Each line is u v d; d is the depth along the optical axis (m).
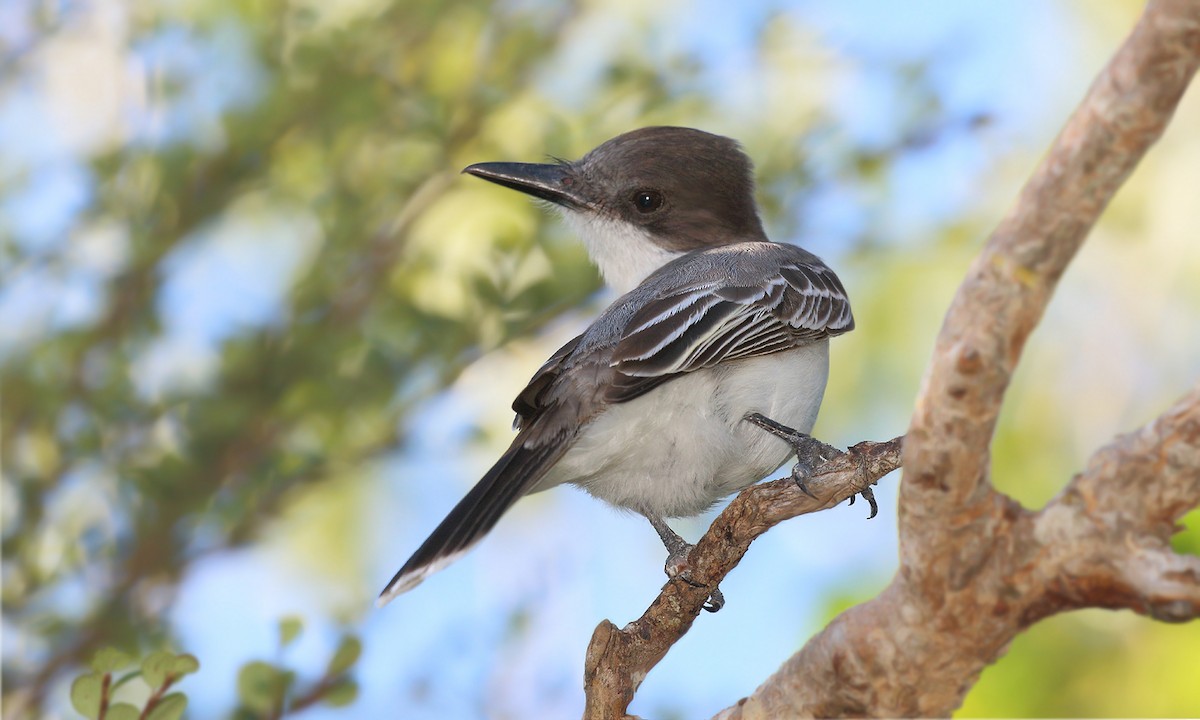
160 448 11.41
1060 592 5.69
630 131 11.68
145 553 10.92
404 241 11.86
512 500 8.46
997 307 5.25
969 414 5.41
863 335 13.35
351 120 11.61
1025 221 5.14
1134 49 4.80
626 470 9.12
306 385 11.00
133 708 6.27
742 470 9.27
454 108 11.98
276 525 11.41
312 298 11.49
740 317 9.16
